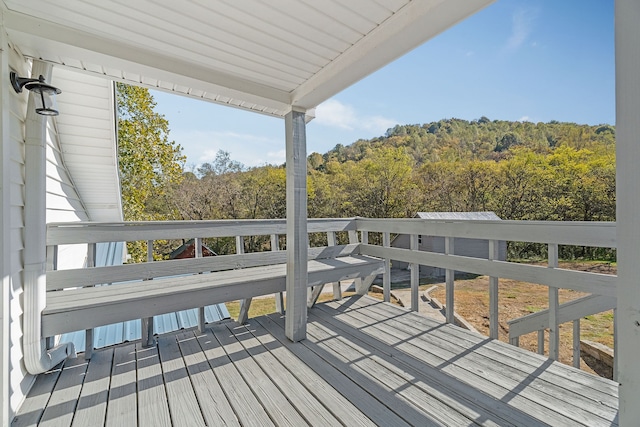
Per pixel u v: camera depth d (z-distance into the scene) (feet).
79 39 5.26
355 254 12.78
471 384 6.00
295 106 8.10
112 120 11.61
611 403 5.32
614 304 6.23
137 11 4.71
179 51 5.93
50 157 9.73
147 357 7.30
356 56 5.80
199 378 6.36
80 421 5.07
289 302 8.31
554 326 7.20
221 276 9.21
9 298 4.96
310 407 5.37
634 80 2.68
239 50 5.91
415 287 10.59
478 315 18.97
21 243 5.66
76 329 6.34
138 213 28.91
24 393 5.67
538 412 5.12
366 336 8.43
